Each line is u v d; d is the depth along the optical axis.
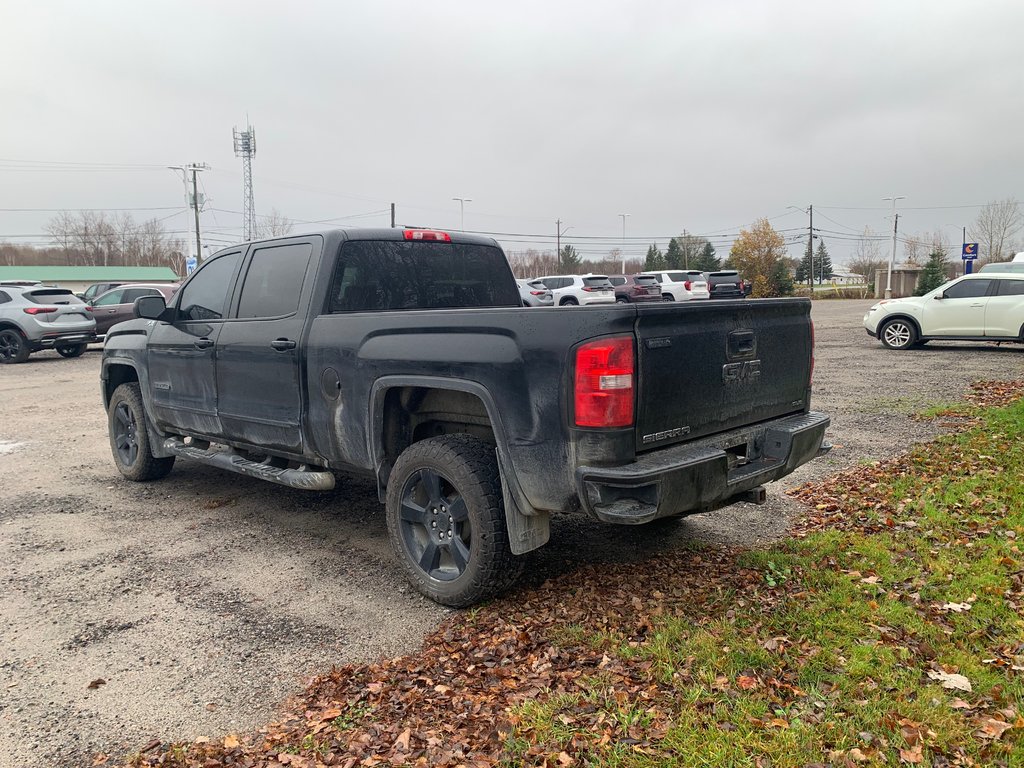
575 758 2.41
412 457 3.77
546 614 3.50
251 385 4.75
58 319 17.14
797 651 3.00
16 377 14.26
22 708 2.91
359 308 4.54
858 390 9.84
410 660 3.18
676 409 3.23
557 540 4.54
